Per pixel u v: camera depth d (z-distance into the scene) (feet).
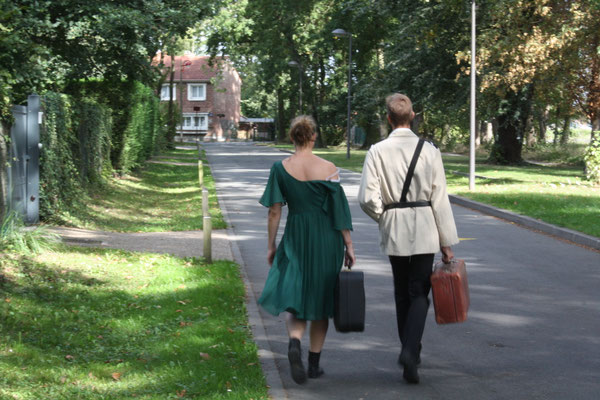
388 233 15.39
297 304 14.52
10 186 34.78
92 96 73.00
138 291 24.18
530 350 18.28
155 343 18.12
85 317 20.51
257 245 36.50
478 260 32.12
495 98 104.42
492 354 17.94
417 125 146.92
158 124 134.72
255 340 18.70
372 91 123.13
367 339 19.40
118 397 13.94
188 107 315.17
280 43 176.24
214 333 18.79
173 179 86.43
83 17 53.36
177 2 59.41
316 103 206.39
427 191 15.31
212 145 235.81
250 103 375.66
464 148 175.01
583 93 82.89
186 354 16.94
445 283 15.11
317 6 159.94
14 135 36.63
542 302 23.88
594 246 35.40
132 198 60.39
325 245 14.88
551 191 61.52
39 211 40.19
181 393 14.12
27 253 28.32
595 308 23.00
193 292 23.76
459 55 75.05
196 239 37.83
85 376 15.28
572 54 73.87
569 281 27.35
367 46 171.63
